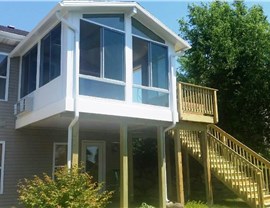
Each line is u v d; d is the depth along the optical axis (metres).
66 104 7.79
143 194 13.55
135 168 15.20
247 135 16.52
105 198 7.73
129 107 9.07
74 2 8.15
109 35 9.05
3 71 10.73
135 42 9.75
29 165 10.66
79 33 8.36
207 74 17.19
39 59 9.65
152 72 10.03
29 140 10.80
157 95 10.00
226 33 16.86
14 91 10.82
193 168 15.73
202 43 17.48
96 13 8.87
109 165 12.93
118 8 9.22
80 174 7.46
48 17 8.51
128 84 9.18
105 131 12.71
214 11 17.91
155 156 15.07
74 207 6.75
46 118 8.70
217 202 11.83
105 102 8.58
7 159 10.29
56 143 11.34
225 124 16.59
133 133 12.79
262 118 16.66
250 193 10.10
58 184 7.27
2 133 10.33
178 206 9.50
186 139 12.51
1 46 10.80
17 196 10.29
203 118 11.12
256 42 16.39
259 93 16.14
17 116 10.55
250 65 16.28
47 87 8.89
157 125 10.09
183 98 10.62
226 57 16.34
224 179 10.96
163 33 10.45
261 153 16.84
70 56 8.11
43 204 6.80
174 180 14.35
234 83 16.47
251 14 17.33
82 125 10.59
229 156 11.06
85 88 8.27
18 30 12.08
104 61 8.80
